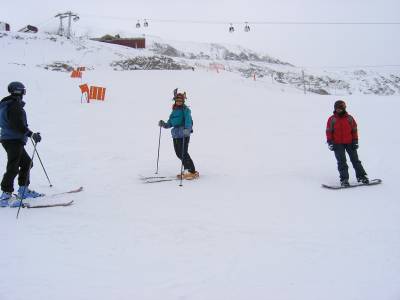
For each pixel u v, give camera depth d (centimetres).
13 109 588
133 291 346
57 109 1520
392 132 1271
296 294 342
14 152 596
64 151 976
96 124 1316
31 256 414
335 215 558
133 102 1791
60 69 3622
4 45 4469
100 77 2672
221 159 959
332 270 388
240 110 1719
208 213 565
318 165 904
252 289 352
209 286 357
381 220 535
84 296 335
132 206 598
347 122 735
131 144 1088
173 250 438
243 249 441
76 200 628
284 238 472
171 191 687
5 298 328
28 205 584
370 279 367
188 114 769
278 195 661
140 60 4706
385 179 784
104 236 475
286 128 1359
